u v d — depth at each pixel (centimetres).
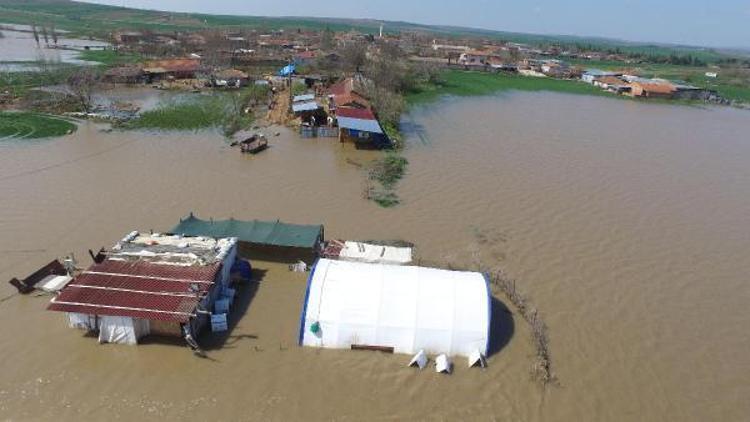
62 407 1945
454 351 2292
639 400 2202
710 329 2755
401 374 2195
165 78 9706
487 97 9931
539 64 16700
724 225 4147
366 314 2295
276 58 12606
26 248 3077
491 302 2556
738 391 2317
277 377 2144
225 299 2508
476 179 4756
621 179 5112
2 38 16650
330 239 3384
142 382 2078
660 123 8456
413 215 3859
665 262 3441
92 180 4244
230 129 5975
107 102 7431
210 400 2012
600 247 3572
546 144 6294
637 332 2669
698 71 18850
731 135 7856
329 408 2016
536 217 3988
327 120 6462
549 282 3059
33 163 4594
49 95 7312
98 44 16138
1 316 2414
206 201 3916
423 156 5412
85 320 2292
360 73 10150
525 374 2259
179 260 2539
